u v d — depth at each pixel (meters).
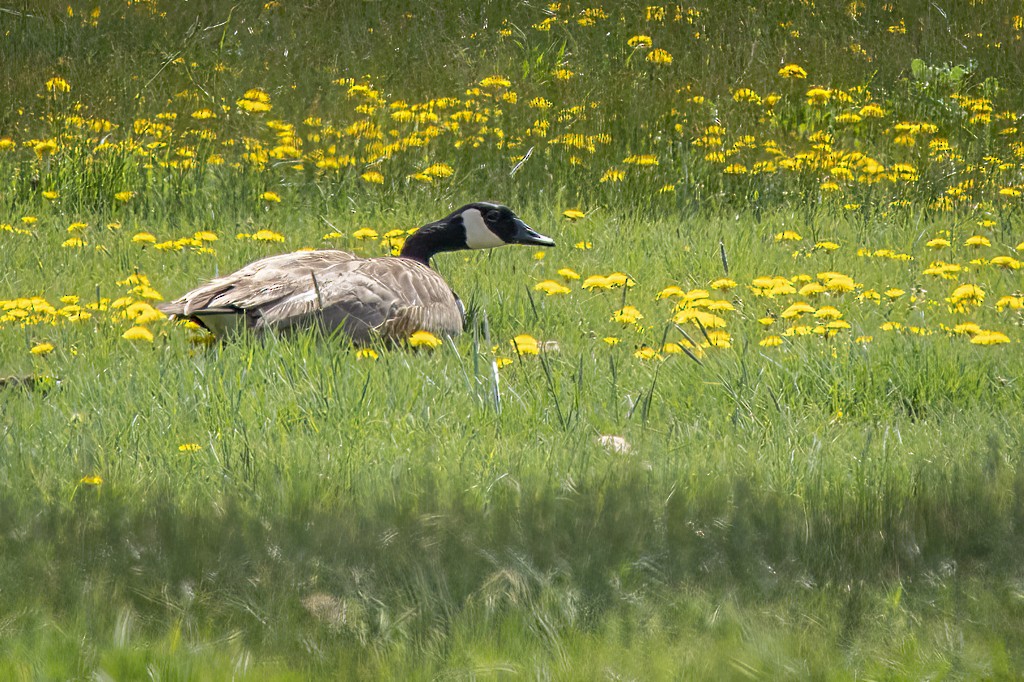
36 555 7.02
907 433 9.61
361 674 6.04
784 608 6.68
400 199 18.77
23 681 5.81
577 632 6.34
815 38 25.94
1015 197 19.33
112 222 16.97
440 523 7.47
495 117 21.36
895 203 19.31
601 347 11.90
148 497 7.86
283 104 22.08
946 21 27.16
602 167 20.08
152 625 6.44
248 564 7.01
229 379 10.06
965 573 7.13
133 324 11.95
